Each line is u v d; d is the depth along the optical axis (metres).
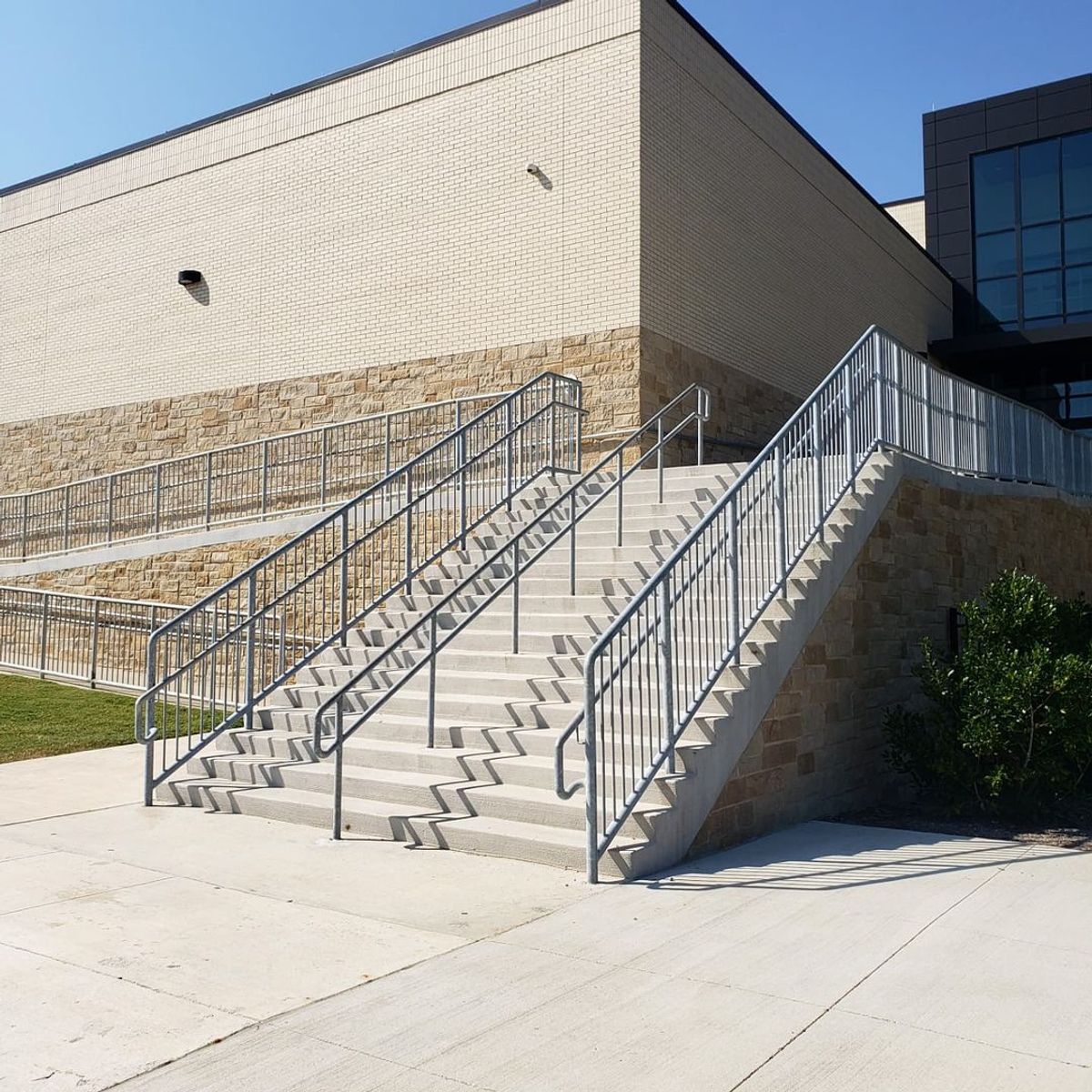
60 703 13.30
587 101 15.41
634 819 6.38
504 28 16.36
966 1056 3.74
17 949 4.83
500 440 12.21
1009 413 13.48
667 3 15.73
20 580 18.78
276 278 18.50
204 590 16.17
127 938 4.98
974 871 6.46
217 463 18.66
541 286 15.51
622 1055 3.72
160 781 8.32
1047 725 8.10
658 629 7.39
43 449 21.47
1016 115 26.36
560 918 5.31
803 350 18.94
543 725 7.93
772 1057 3.71
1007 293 26.23
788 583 8.30
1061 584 14.48
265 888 5.85
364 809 7.25
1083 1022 4.05
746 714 7.39
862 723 8.99
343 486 16.94
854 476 9.36
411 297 16.83
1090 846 7.39
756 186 17.83
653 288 14.94
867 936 5.07
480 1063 3.66
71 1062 3.67
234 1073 3.59
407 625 10.36
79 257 21.41
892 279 23.14
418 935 5.04
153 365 19.97
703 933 5.09
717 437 16.11
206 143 19.73
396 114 17.39
